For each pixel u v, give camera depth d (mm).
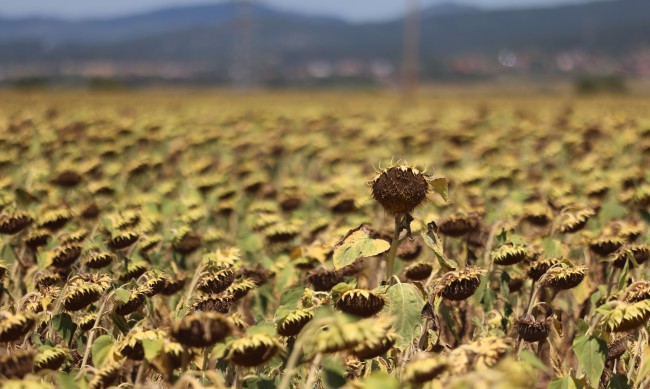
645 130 14484
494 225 5863
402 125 20656
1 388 3850
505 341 4047
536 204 6809
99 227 6539
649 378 4527
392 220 7082
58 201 7656
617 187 9211
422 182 4785
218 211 7734
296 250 5957
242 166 11602
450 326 4934
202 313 4184
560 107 33656
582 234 6105
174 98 53031
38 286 5352
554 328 5094
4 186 8547
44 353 4387
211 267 5273
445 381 3934
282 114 26625
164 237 6277
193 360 4680
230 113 26797
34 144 12695
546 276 5043
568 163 13055
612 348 4840
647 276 5711
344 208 7383
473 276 4801
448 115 25453
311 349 4125
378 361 4520
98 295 4820
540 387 4582
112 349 4410
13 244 6188
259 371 4555
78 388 4219
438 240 4902
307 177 13234
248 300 5730
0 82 163250
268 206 7840
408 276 5309
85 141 15367
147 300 5051
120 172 11055
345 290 4434
